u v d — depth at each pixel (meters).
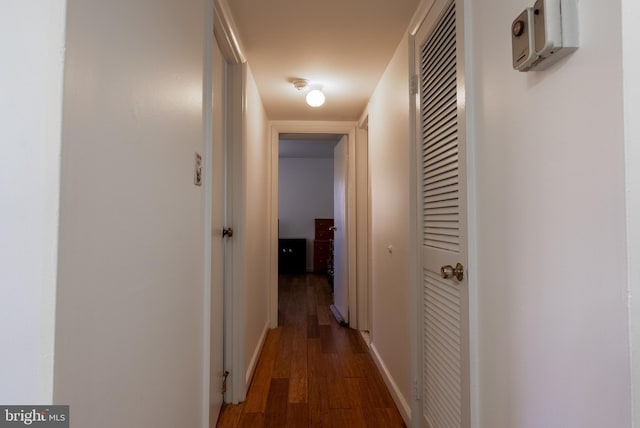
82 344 0.52
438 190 1.39
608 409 0.59
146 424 0.75
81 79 0.51
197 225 1.12
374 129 2.63
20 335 0.47
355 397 2.06
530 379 0.81
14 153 0.48
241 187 2.00
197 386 1.13
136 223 0.69
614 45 0.58
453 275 1.19
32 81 0.48
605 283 0.60
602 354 0.60
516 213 0.86
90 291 0.54
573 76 0.67
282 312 3.96
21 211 0.47
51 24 0.48
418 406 1.61
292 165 6.91
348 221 3.47
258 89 2.60
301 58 2.10
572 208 0.67
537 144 0.78
